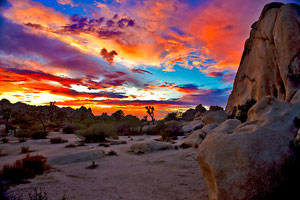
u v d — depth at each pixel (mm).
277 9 21094
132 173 7199
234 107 30094
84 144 17469
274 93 19328
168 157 10469
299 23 14844
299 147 3145
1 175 5895
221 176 3037
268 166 2740
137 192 5043
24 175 6293
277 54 16672
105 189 5301
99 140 20250
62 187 5434
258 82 21578
